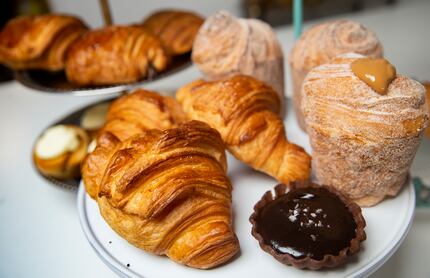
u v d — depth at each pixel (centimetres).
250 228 33
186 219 30
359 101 30
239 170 39
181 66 53
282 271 30
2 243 43
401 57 64
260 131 36
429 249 38
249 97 37
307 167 36
